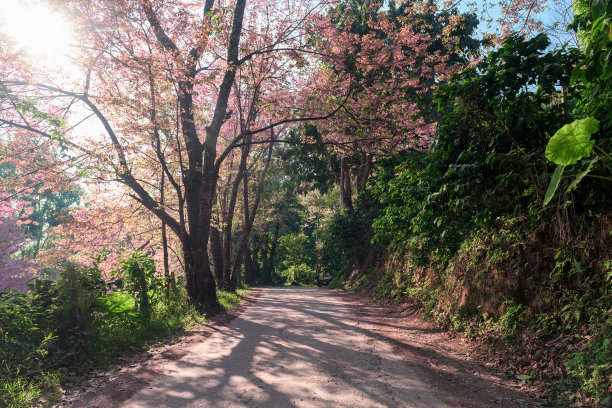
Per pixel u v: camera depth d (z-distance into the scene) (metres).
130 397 4.61
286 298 19.44
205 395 4.60
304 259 57.28
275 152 30.69
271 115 16.03
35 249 37.62
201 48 12.03
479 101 6.46
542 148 5.90
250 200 34.50
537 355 5.19
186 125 13.22
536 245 6.26
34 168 11.71
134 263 9.49
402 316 11.10
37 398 4.56
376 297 16.00
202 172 13.34
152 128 10.67
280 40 13.46
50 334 5.99
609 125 4.88
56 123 9.96
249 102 18.62
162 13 11.38
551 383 4.50
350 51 13.95
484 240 7.84
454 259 9.23
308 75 15.89
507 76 6.14
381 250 20.19
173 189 14.45
